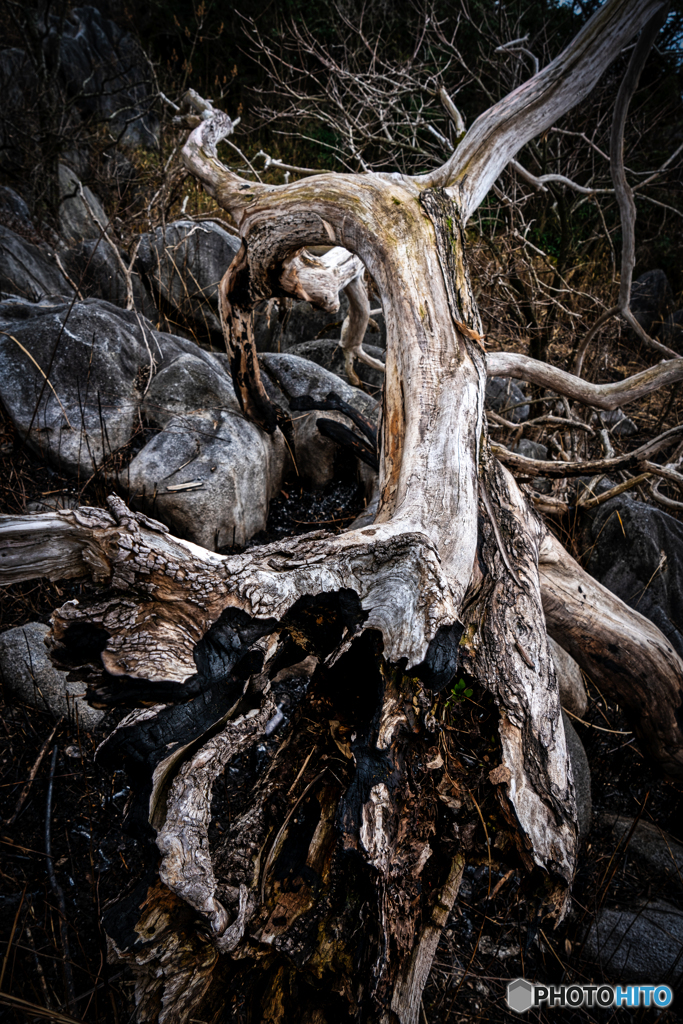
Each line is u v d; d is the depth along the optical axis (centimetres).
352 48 616
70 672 120
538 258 561
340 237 246
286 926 127
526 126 253
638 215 688
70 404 269
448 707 167
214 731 131
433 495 190
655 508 314
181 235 425
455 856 153
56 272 413
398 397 222
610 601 238
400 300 223
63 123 523
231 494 270
